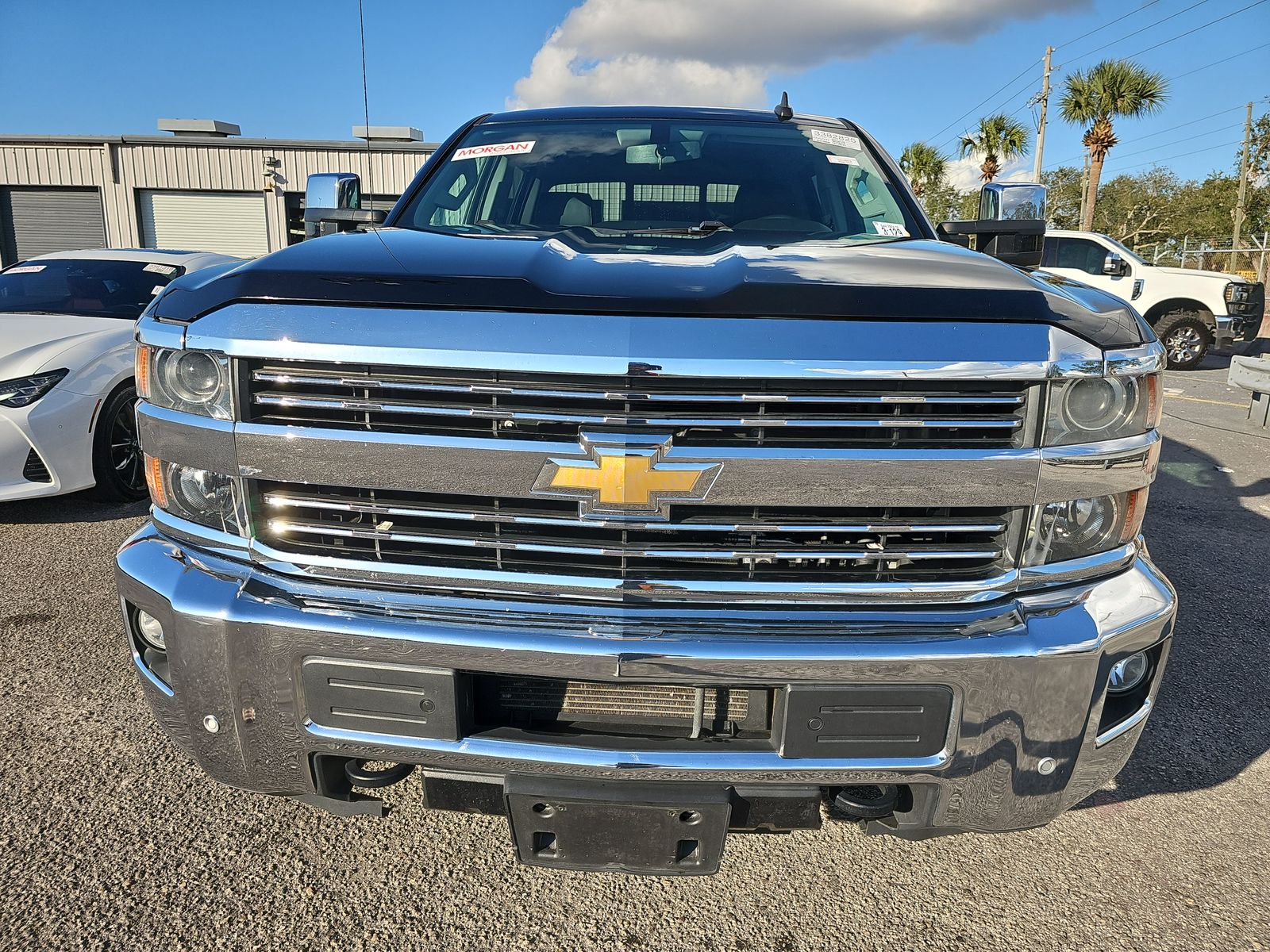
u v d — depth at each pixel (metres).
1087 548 1.77
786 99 3.40
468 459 1.65
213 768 1.85
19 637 3.39
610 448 1.62
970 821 1.77
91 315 5.61
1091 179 35.88
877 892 2.16
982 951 1.97
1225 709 3.11
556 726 1.75
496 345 1.61
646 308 1.63
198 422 1.76
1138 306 13.84
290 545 1.76
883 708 1.66
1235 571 4.57
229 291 1.76
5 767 2.54
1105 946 1.99
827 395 1.61
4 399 4.56
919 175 45.94
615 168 2.91
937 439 1.67
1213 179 50.06
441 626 1.66
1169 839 2.38
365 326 1.65
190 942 1.92
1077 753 1.76
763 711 1.72
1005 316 1.67
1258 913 2.10
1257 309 13.62
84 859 2.17
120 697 2.95
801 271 1.82
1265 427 8.75
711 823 1.67
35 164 23.48
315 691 1.72
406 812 2.40
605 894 2.12
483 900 2.09
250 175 23.36
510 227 2.64
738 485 1.64
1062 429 1.68
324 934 1.96
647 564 1.69
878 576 1.70
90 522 4.87
